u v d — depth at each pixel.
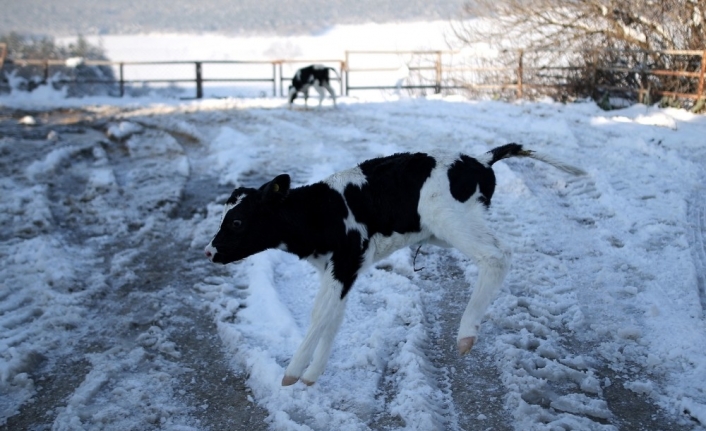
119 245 8.48
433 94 23.11
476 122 14.72
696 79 17.03
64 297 6.92
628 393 5.07
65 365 5.79
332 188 4.87
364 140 13.26
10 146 13.67
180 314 6.66
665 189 9.33
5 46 25.86
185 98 23.30
